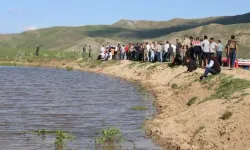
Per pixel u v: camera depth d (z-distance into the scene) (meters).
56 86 40.41
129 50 59.91
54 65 77.19
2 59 82.50
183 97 26.95
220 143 15.98
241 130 16.22
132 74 50.59
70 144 16.95
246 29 162.12
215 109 19.66
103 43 154.75
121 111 25.17
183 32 189.62
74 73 59.03
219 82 25.91
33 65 77.38
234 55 32.41
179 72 38.16
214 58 28.69
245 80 24.27
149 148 16.39
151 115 23.72
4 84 41.72
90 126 20.58
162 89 34.91
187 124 19.42
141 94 33.78
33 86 40.12
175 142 16.97
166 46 47.97
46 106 26.91
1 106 26.62
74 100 30.11
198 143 16.66
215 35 173.88
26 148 16.23
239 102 19.00
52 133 18.91
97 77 51.97
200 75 30.48
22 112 24.44
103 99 30.78
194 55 35.09
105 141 17.52
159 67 44.81
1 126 20.33
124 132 19.22
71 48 151.50
